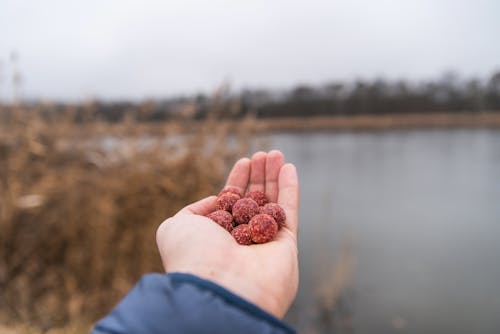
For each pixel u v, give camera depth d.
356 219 1.13
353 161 1.86
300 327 0.72
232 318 0.20
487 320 0.70
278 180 0.37
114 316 0.20
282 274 0.25
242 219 0.32
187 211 0.32
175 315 0.19
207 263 0.24
